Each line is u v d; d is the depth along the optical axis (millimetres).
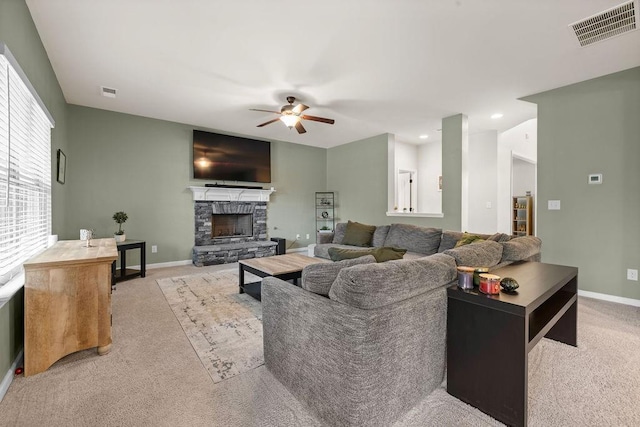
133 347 2182
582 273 3398
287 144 6598
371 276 1319
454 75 3213
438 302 1575
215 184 5555
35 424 1411
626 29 2369
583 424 1397
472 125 5129
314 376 1465
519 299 1433
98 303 2074
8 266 1911
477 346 1499
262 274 3064
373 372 1262
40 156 2660
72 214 4152
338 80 3344
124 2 2082
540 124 3691
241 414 1482
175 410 1512
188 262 5227
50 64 2949
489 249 2105
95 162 4340
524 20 2268
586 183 3352
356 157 6496
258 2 2076
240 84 3455
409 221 5355
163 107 4281
